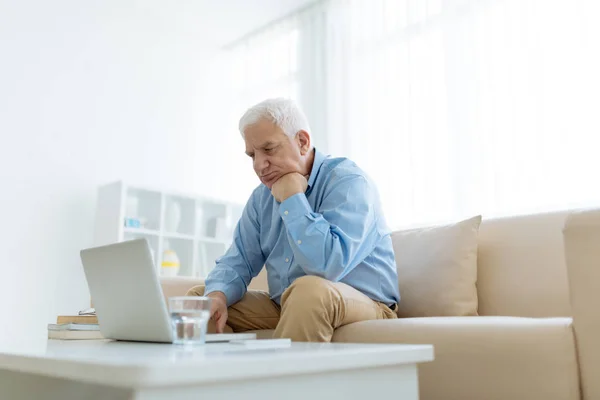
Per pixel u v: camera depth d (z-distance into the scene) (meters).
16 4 3.36
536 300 1.57
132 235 3.44
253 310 1.65
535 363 1.00
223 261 1.71
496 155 2.82
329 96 3.69
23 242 3.16
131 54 3.88
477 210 2.85
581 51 2.60
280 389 0.62
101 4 3.76
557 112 2.64
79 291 3.32
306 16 3.97
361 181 1.51
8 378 0.92
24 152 3.25
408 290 1.75
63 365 0.62
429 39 3.24
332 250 1.31
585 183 2.51
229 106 4.45
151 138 3.89
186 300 0.90
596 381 0.95
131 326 1.03
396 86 3.37
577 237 1.00
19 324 3.07
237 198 4.28
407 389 0.76
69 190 3.40
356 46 3.64
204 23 4.19
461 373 1.09
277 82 4.11
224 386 0.57
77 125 3.51
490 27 2.96
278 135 1.54
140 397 0.51
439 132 3.09
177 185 3.99
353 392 0.69
